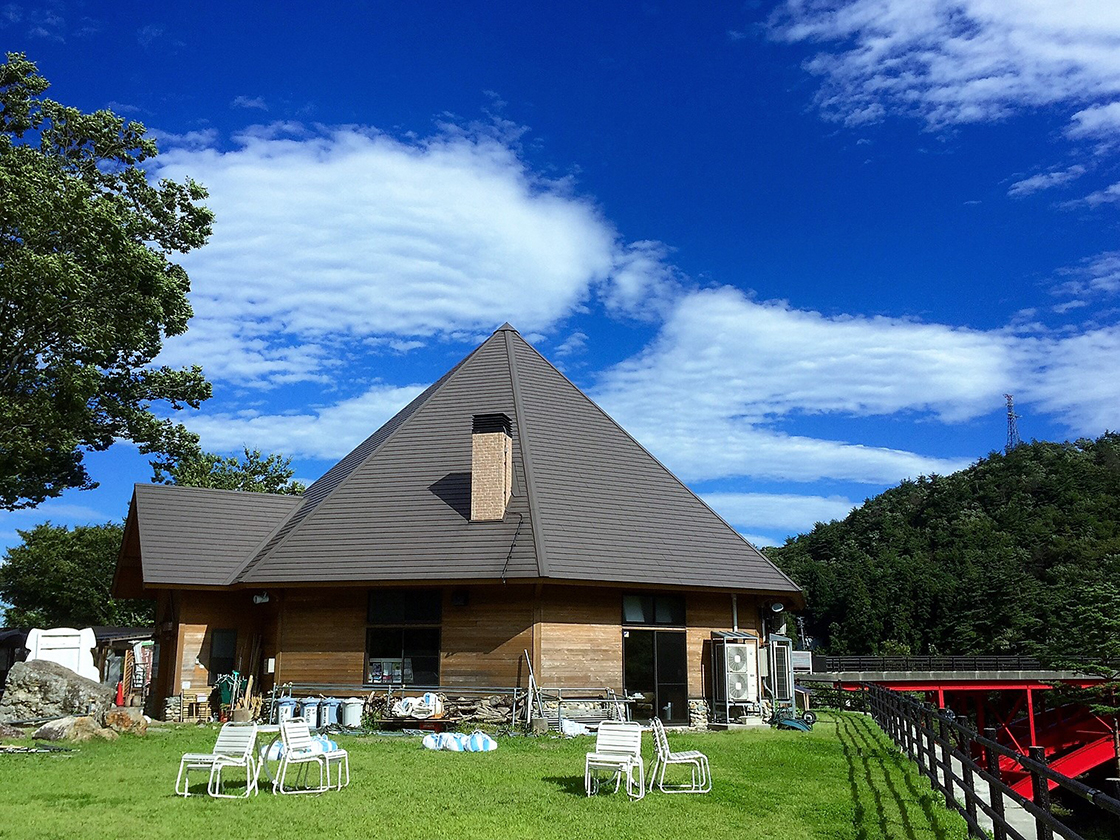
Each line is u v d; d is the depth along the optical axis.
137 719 19.28
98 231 27.02
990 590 80.19
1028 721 51.69
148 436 32.50
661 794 12.34
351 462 28.89
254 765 14.22
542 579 19.95
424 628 21.41
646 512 24.11
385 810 10.95
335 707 20.27
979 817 11.34
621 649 21.53
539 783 13.10
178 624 23.06
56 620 49.84
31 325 27.98
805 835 9.96
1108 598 40.19
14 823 10.00
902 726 17.33
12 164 26.86
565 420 26.36
